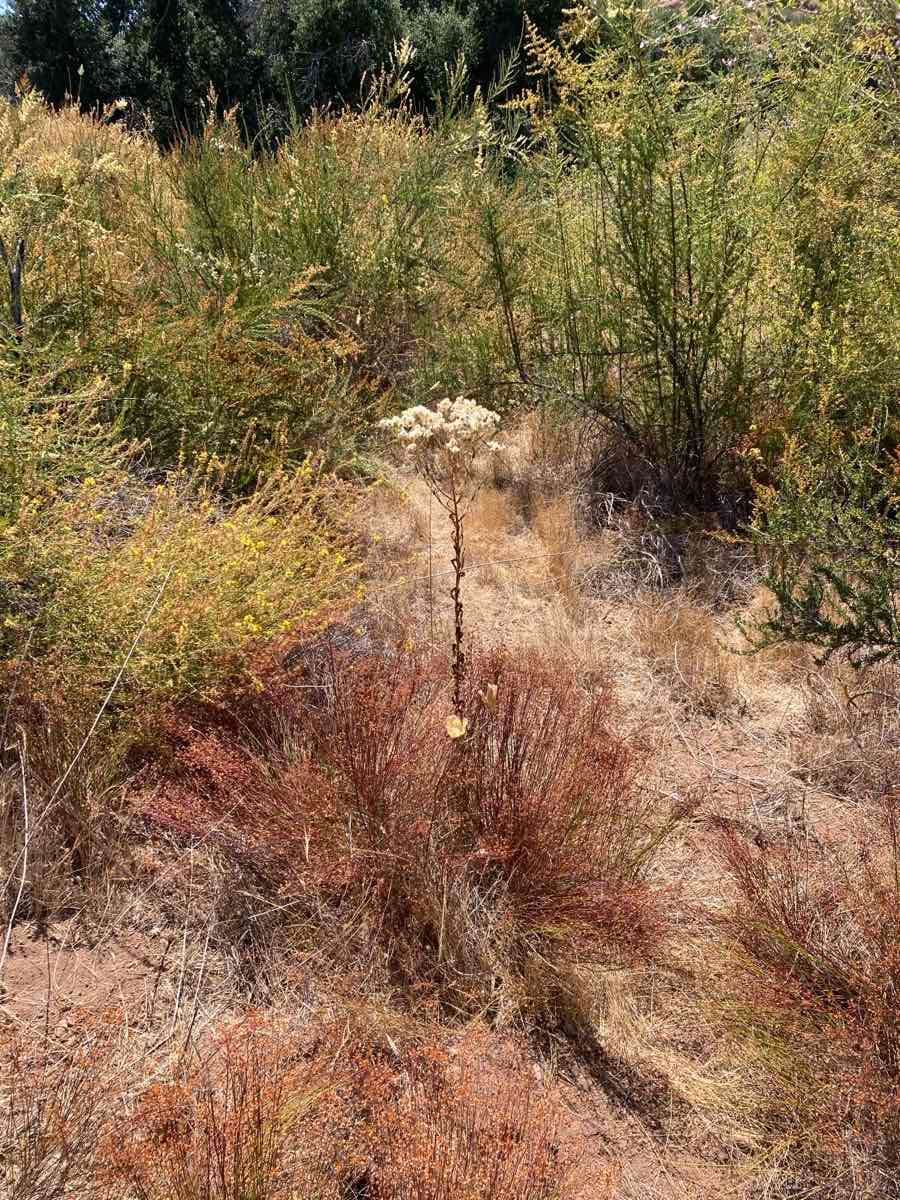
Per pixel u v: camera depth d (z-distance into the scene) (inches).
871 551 124.7
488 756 103.9
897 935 85.7
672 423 178.1
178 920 94.7
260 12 579.5
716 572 162.4
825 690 135.8
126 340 159.2
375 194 231.1
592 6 163.8
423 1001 87.4
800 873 104.5
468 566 164.2
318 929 93.7
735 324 171.0
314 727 107.9
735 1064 85.4
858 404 154.9
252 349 172.7
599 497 183.0
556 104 188.5
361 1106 75.9
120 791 104.3
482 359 203.5
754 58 171.5
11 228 162.4
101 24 598.5
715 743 131.5
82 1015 82.7
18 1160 66.8
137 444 135.0
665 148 162.1
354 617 139.1
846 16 165.5
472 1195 64.1
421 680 116.9
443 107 261.6
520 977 92.3
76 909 93.7
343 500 159.8
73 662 105.1
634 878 101.2
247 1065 74.1
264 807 99.2
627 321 178.1
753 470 172.2
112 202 214.7
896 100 166.4
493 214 203.0
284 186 225.6
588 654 144.9
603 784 105.6
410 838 96.6
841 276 162.6
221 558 118.6
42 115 299.1
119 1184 65.7
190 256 202.1
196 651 106.3
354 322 215.0
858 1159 76.3
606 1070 85.7
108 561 114.7
